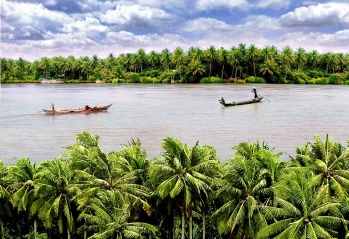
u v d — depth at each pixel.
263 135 77.00
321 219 27.94
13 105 124.75
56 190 35.44
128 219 33.69
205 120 93.12
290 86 191.12
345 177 33.12
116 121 92.81
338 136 76.62
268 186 32.59
